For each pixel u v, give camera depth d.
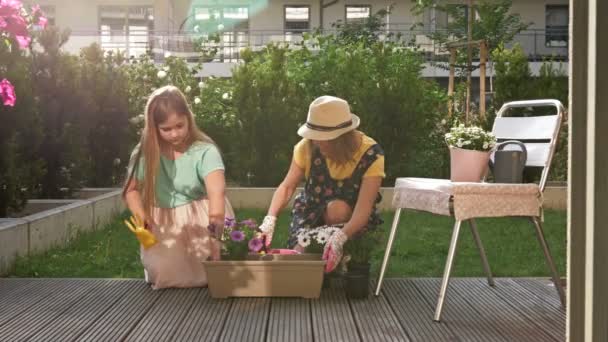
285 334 3.14
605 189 1.60
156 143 4.00
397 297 3.85
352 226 3.79
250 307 3.62
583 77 1.65
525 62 10.12
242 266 3.76
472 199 3.36
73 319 3.42
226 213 4.23
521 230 6.54
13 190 5.99
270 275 3.77
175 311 3.55
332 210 3.98
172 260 4.04
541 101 3.83
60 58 7.68
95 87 8.76
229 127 9.55
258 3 26.89
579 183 1.66
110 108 8.88
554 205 8.11
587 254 1.64
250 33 26.84
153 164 4.00
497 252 5.49
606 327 1.61
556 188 8.10
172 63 10.86
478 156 3.62
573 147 1.66
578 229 1.66
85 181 8.63
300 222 4.09
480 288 4.09
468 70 11.29
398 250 5.52
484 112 10.20
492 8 18.08
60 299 3.82
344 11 27.00
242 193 8.21
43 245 5.44
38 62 7.54
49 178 7.54
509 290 4.04
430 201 3.51
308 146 4.07
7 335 3.15
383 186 9.04
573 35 1.64
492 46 17.78
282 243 5.83
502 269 4.82
